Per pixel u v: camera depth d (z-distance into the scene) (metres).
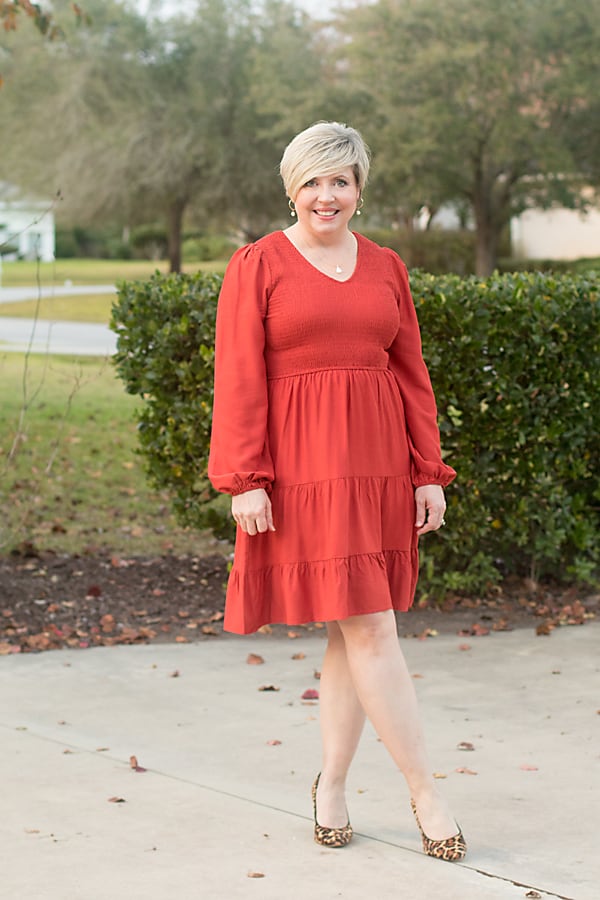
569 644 5.70
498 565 7.12
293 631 6.16
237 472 3.18
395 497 3.32
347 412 3.23
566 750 4.20
